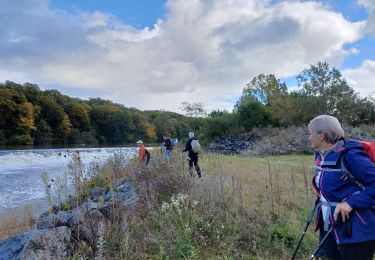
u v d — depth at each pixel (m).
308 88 41.84
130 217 6.12
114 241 5.29
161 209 6.24
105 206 6.36
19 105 60.28
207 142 43.22
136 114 100.88
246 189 8.80
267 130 39.62
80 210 5.78
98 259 4.55
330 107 40.44
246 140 39.91
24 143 60.03
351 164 2.96
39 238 4.70
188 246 5.14
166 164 10.16
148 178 8.45
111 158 15.32
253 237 5.81
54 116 71.00
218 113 50.91
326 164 3.12
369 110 40.06
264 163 18.56
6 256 4.52
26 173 22.70
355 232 2.88
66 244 4.86
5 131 58.69
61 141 72.19
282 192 8.60
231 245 5.29
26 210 9.24
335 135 3.12
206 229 5.92
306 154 29.38
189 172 8.89
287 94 45.59
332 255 3.26
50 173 22.38
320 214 3.28
